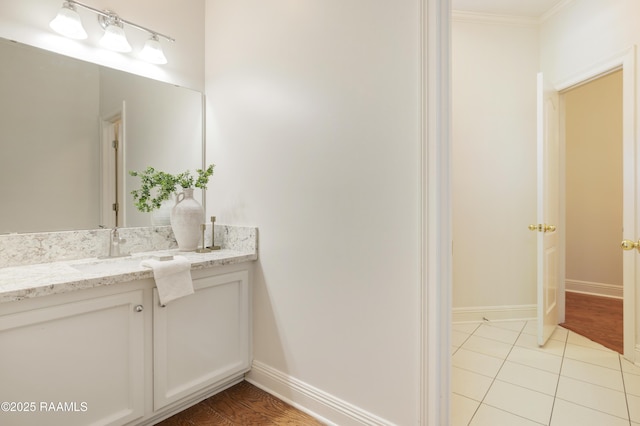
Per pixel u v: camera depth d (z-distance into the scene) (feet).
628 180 7.26
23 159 5.25
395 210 4.70
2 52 5.06
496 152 9.91
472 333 9.11
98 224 6.03
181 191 7.14
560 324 9.75
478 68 9.84
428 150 4.34
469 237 9.89
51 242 5.49
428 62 4.34
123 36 6.01
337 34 5.32
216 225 7.22
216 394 6.22
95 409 4.48
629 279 7.43
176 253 6.44
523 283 10.03
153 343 5.06
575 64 8.71
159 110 6.84
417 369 4.47
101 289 4.49
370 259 4.95
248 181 6.64
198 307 5.66
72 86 5.75
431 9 4.32
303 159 5.75
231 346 6.21
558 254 9.73
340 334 5.29
